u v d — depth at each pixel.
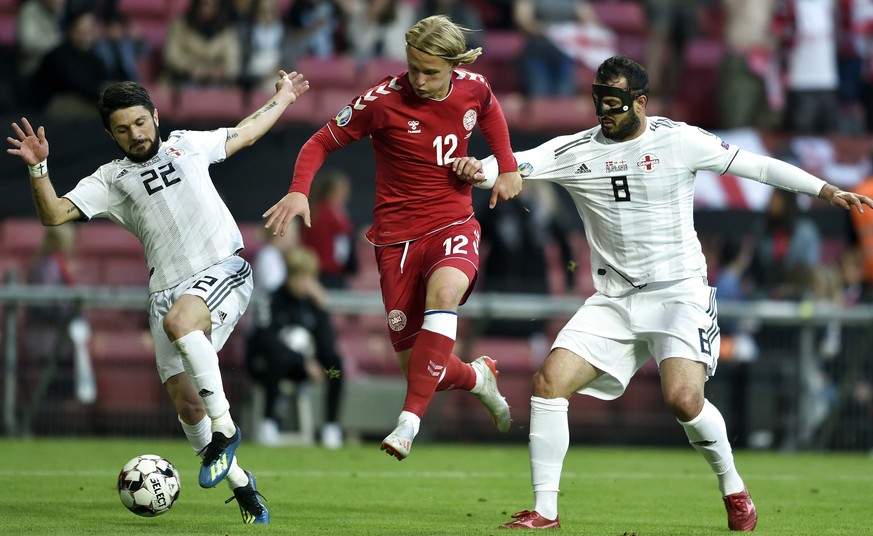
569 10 62.50
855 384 46.44
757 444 46.41
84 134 52.38
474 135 54.03
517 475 33.78
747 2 59.88
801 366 46.50
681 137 21.81
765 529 22.30
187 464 34.62
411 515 23.97
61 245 46.38
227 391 45.03
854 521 23.97
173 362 22.00
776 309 46.44
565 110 59.75
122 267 50.50
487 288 46.94
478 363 25.19
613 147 21.97
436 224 23.19
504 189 22.42
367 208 54.78
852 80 62.09
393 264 23.41
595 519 23.88
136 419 45.28
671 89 62.50
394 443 20.58
